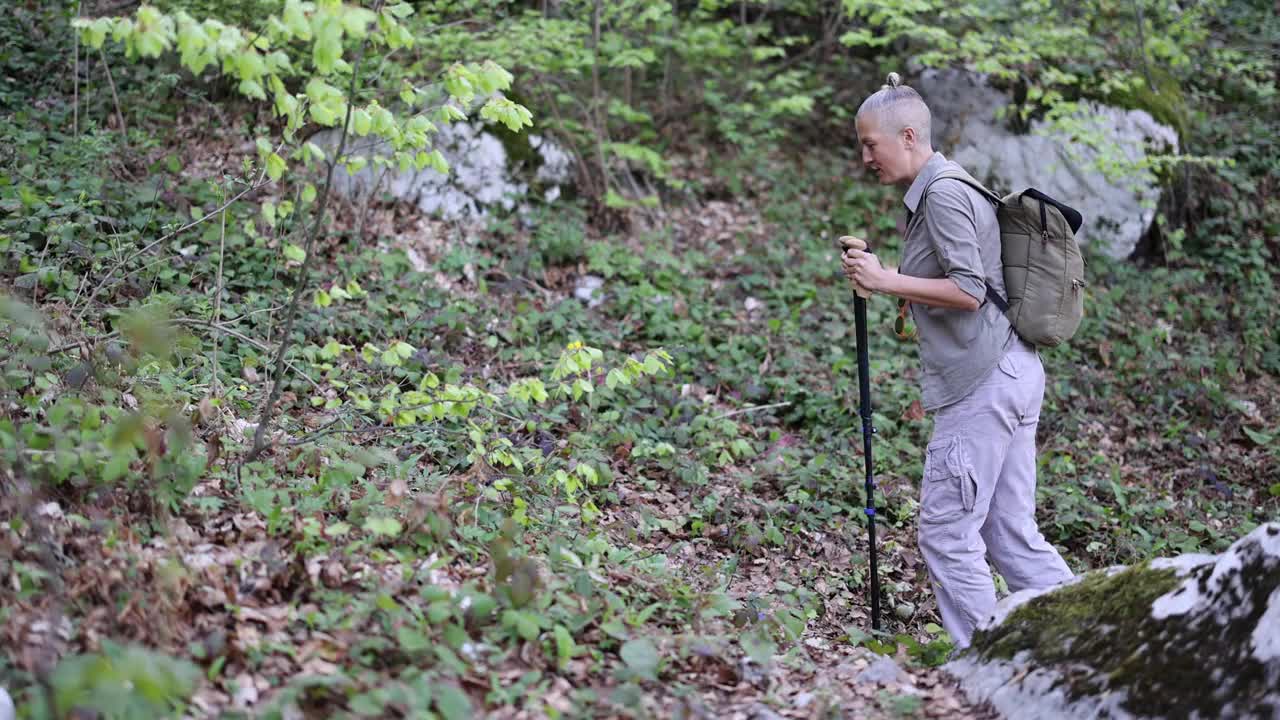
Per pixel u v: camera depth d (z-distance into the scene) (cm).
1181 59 914
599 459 460
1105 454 618
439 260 661
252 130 701
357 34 291
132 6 734
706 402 586
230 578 294
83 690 228
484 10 783
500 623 303
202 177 640
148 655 220
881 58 944
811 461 520
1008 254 357
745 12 1011
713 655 316
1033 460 371
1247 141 936
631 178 797
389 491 340
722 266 750
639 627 325
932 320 359
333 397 456
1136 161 852
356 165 362
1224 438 657
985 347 350
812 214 832
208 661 259
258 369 481
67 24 714
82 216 525
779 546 459
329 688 255
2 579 263
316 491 352
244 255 571
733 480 511
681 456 514
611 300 675
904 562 468
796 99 815
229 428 389
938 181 352
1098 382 686
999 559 379
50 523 289
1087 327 745
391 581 308
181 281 521
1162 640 270
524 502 371
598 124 791
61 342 383
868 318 706
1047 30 876
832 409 591
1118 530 512
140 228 559
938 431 363
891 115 360
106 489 311
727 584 407
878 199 866
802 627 363
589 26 820
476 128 727
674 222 797
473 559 341
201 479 345
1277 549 256
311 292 573
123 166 620
